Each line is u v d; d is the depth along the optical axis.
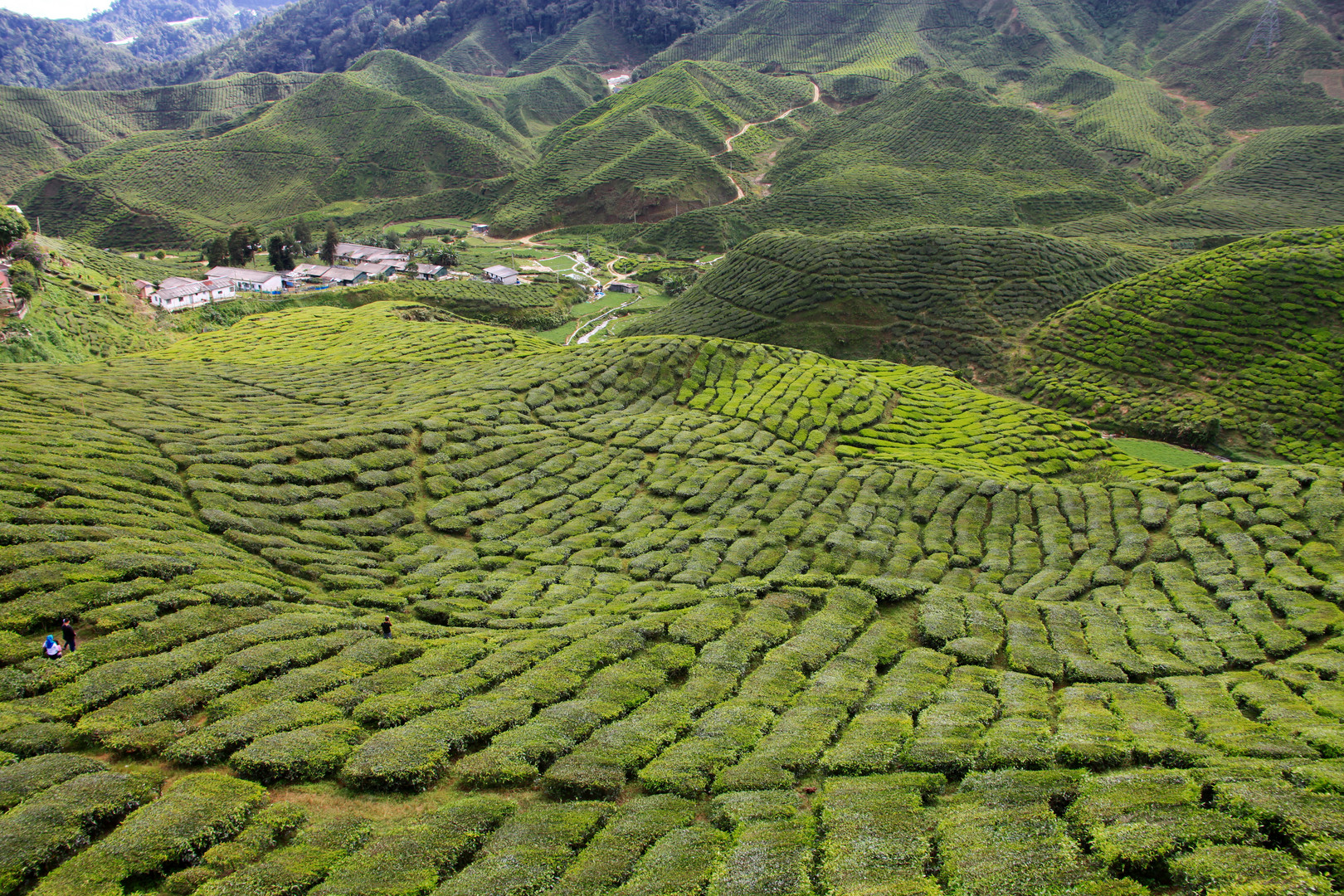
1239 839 21.44
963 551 51.66
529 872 22.64
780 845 23.45
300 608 37.75
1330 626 38.94
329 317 114.19
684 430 70.44
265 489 49.69
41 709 27.75
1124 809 23.48
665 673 35.41
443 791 27.22
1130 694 33.72
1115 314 110.25
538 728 30.02
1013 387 108.62
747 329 130.12
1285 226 172.50
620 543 52.22
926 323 122.00
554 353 90.38
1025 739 29.20
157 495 45.84
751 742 29.98
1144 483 58.78
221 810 24.33
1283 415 87.62
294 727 28.98
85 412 55.84
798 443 71.56
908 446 75.19
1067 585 45.91
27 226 116.94
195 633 33.44
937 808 25.33
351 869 22.53
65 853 22.52
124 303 122.50
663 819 25.27
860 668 36.44
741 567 48.31
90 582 34.56
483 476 58.50
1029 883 20.89
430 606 41.31
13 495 39.72
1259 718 31.81
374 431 59.75
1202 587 44.75
